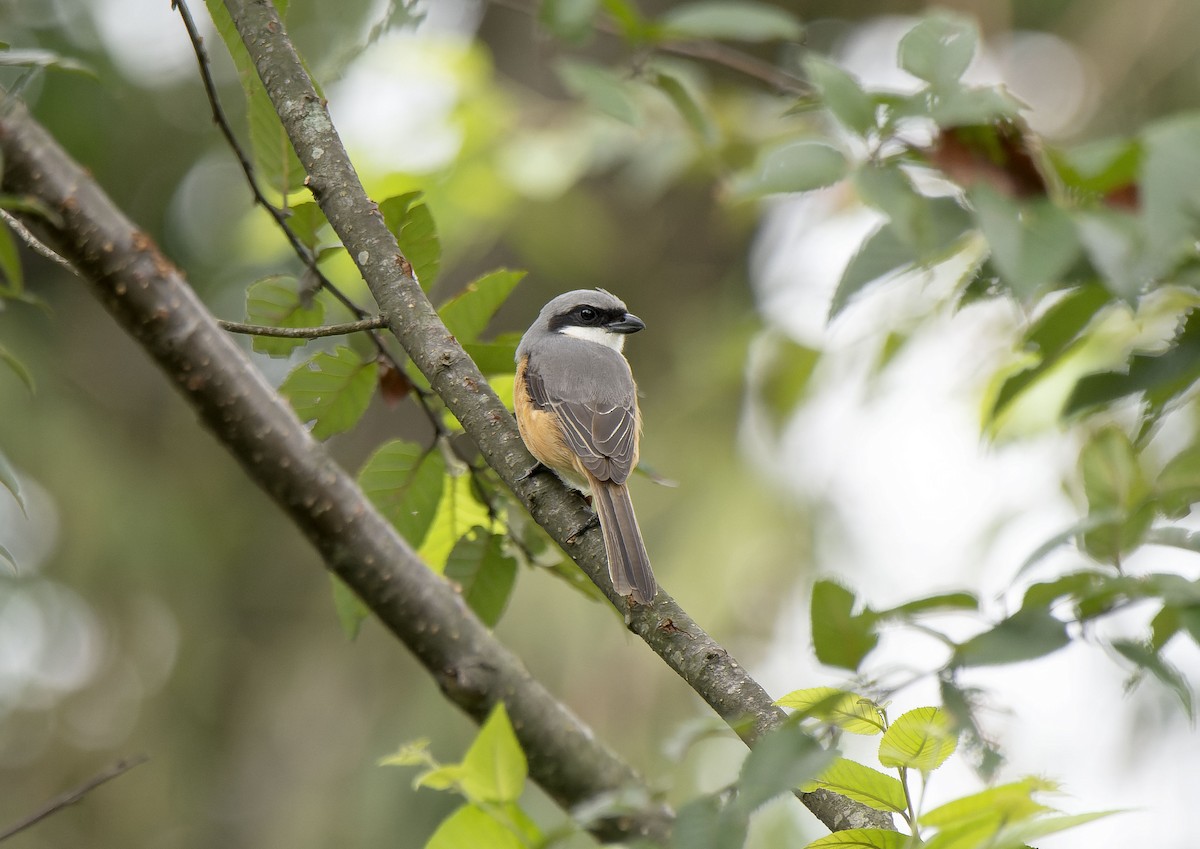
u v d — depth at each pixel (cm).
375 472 796
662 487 1359
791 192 571
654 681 1339
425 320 711
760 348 1178
